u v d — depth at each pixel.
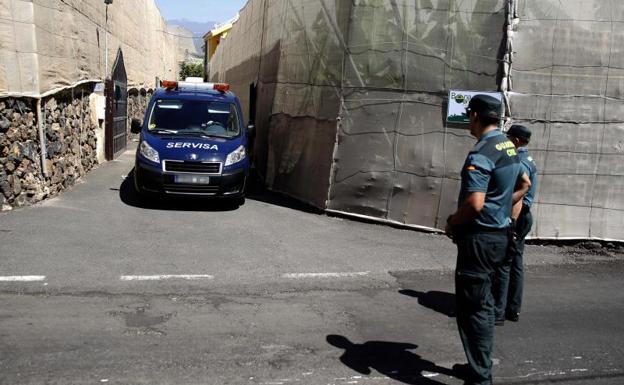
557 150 8.09
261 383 3.79
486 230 3.73
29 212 8.16
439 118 8.35
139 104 22.50
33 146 8.61
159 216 8.56
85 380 3.68
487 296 3.77
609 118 8.07
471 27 8.12
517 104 8.02
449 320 5.16
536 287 6.33
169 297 5.34
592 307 5.68
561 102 8.04
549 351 4.55
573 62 7.99
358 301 5.56
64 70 9.91
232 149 9.30
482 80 8.13
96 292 5.35
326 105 9.23
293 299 5.50
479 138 3.88
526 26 7.96
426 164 8.44
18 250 6.43
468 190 3.66
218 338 4.48
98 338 4.34
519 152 5.24
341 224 8.65
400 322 5.06
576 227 8.20
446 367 4.21
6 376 3.67
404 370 4.12
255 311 5.12
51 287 5.39
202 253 6.81
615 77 8.02
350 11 8.59
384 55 8.48
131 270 6.03
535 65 8.00
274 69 12.77
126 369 3.87
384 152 8.62
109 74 14.66
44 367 3.82
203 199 9.46
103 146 14.19
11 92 7.93
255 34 16.55
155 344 4.29
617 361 4.40
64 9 9.91
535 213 8.19
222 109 10.18
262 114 13.92
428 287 6.10
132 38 19.81
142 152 9.06
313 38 9.93
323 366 4.10
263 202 10.10
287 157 10.86
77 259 6.26
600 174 8.13
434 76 8.30
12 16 8.05
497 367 4.23
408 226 8.53
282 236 7.81
